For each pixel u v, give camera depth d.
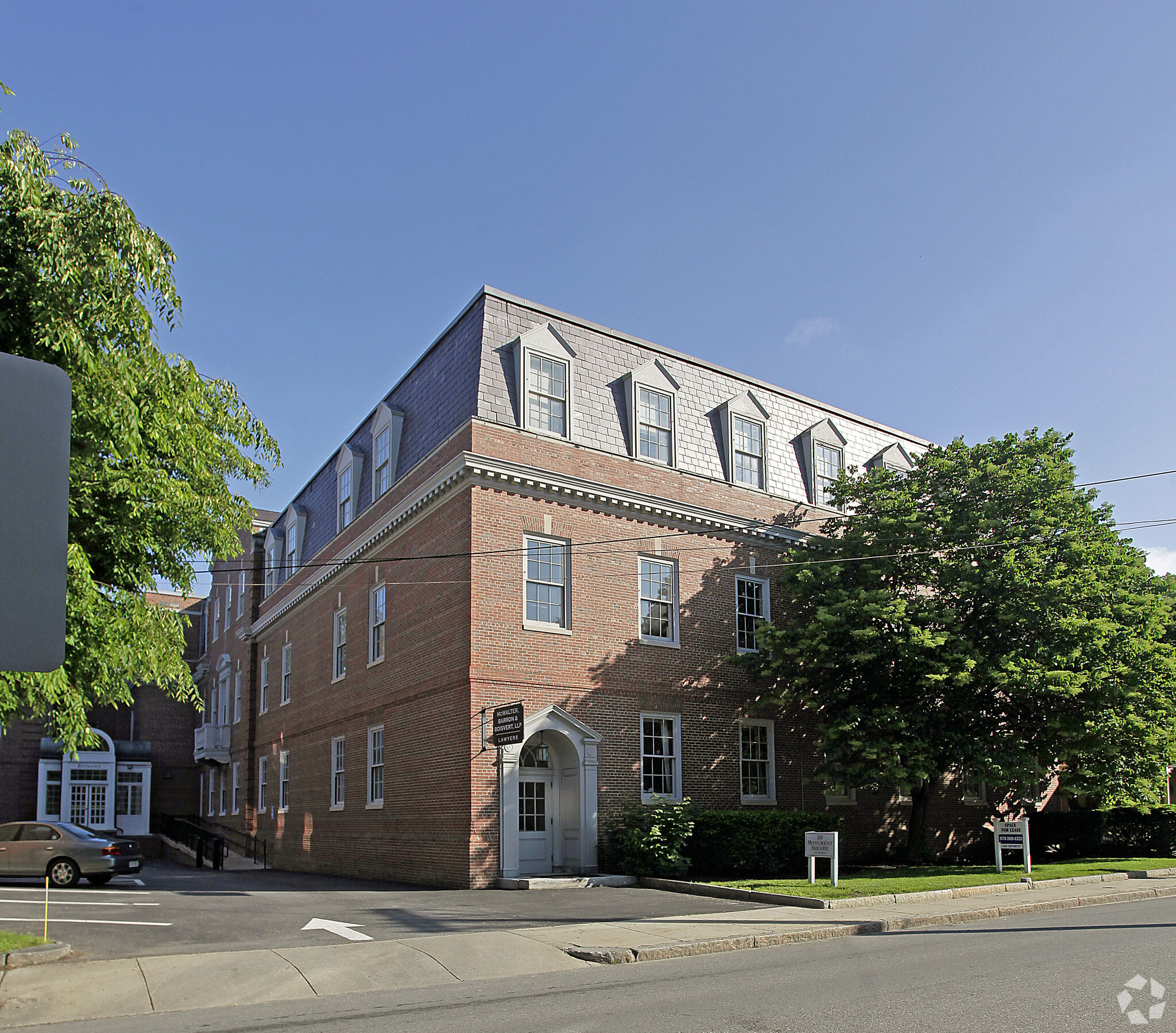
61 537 3.46
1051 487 23.34
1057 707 23.17
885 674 23.78
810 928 14.58
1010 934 14.23
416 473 24.92
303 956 12.20
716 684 25.39
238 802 39.78
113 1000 10.36
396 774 24.59
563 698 22.56
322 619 31.91
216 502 14.59
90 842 23.38
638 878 21.48
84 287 12.31
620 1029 8.54
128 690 13.77
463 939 13.37
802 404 30.17
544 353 24.12
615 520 24.42
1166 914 16.39
